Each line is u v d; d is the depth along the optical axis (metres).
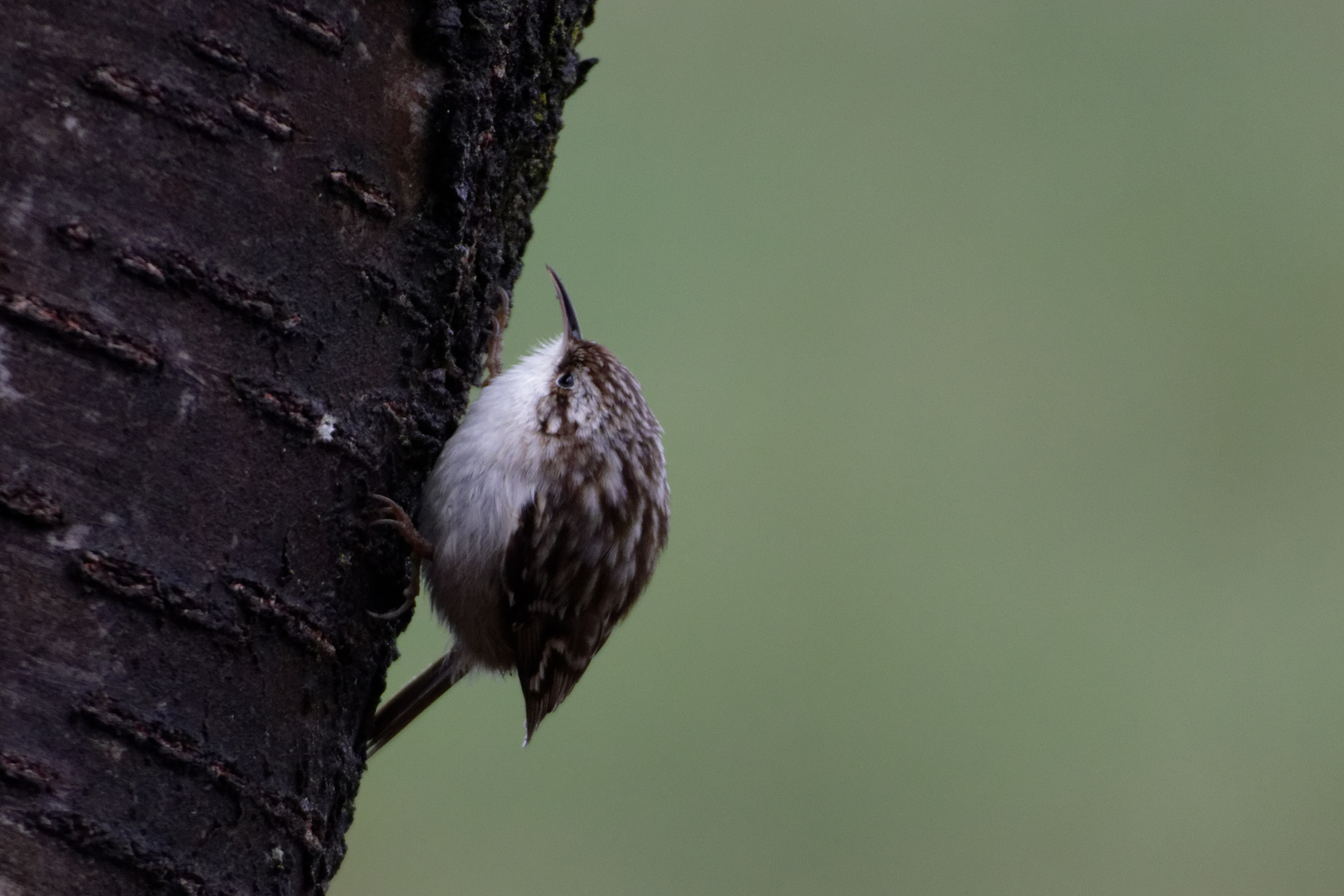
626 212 8.72
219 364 3.54
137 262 3.38
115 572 3.33
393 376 4.07
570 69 5.10
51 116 3.31
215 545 3.53
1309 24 9.71
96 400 3.33
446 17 3.99
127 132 3.39
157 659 3.41
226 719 3.55
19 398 3.24
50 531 3.26
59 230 3.30
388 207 3.97
